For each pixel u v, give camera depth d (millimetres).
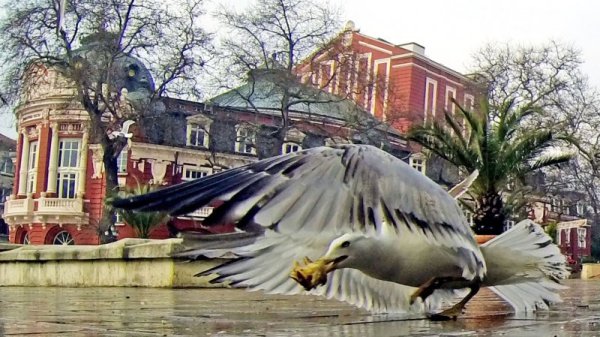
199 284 16391
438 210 3828
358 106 61156
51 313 7059
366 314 6793
